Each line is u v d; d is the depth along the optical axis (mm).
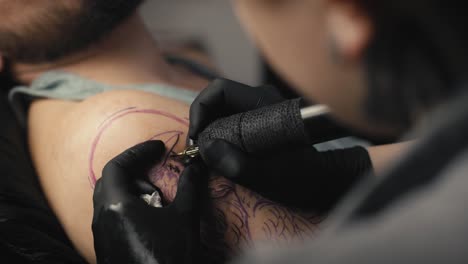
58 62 971
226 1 2314
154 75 1034
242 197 785
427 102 312
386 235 297
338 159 865
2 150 913
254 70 2295
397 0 283
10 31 917
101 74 976
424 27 289
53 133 903
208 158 707
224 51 2303
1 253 792
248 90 812
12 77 1028
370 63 305
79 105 886
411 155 314
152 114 825
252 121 684
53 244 841
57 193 879
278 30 334
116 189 693
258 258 349
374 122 341
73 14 900
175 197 723
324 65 323
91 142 818
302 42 323
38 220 855
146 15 2383
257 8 336
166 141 800
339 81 326
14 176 887
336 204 828
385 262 290
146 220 672
